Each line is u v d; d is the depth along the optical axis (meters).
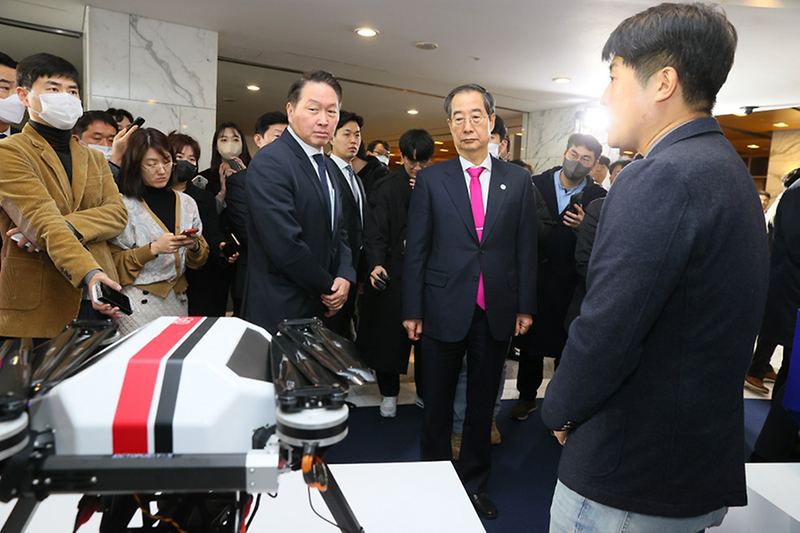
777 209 2.59
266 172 1.77
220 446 0.72
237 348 0.88
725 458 0.89
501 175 1.98
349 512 0.86
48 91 1.62
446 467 1.47
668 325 0.86
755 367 3.45
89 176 1.78
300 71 5.70
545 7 3.62
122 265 1.96
